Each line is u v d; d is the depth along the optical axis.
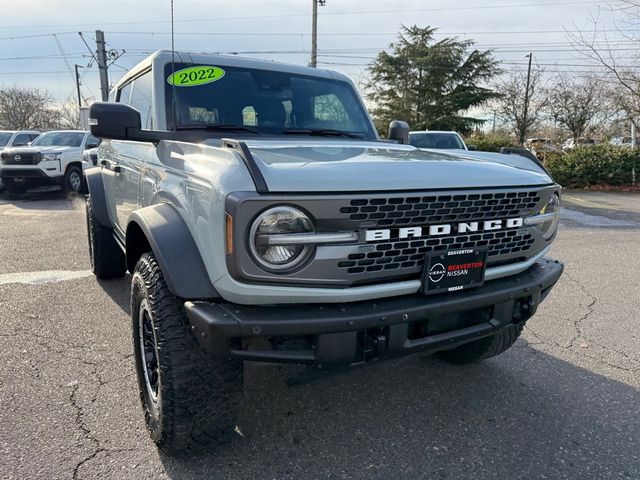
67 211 10.88
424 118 39.53
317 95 3.76
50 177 13.34
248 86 3.51
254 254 1.94
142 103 3.60
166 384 2.24
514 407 3.05
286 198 1.92
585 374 3.50
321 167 2.10
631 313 4.73
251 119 3.41
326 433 2.75
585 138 27.97
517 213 2.52
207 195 2.07
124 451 2.53
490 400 3.13
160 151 2.91
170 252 2.16
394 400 3.12
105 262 5.16
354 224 2.05
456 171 2.36
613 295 5.27
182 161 2.52
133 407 2.93
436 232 2.24
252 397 3.11
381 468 2.47
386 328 2.18
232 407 2.34
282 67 3.74
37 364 3.44
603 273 6.16
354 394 3.18
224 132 3.26
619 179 18.27
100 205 4.71
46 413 2.85
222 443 2.48
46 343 3.79
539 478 2.41
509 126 36.94
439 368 3.55
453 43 39.81
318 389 3.23
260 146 2.62
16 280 5.38
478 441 2.71
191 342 2.24
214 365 2.26
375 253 2.13
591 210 12.60
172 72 3.31
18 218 9.80
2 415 2.82
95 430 2.70
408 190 2.12
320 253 2.03
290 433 2.74
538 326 4.38
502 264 2.60
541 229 2.71
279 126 3.50
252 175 1.95
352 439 2.70
